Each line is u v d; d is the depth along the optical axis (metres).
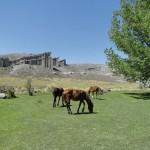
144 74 48.34
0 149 16.44
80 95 27.91
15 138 18.62
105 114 27.80
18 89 51.69
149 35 46.25
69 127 21.84
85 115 26.98
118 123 23.61
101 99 41.47
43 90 50.00
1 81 175.88
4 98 39.34
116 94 48.84
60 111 29.25
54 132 20.25
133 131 20.89
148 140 18.52
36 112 28.34
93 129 21.28
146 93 50.81
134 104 36.62
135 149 16.59
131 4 50.06
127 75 49.59
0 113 27.38
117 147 16.91
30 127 21.67
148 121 24.73
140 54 47.00
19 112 28.22
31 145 17.20
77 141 18.08
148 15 46.72
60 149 16.50
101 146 17.08
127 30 49.53
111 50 50.59
